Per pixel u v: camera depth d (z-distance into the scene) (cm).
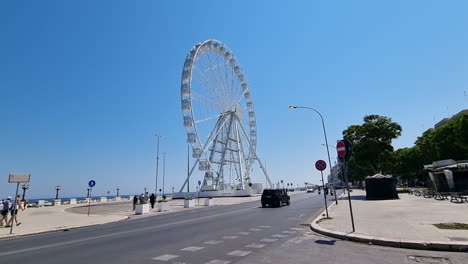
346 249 887
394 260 752
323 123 2867
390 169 7844
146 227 1641
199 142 5950
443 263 719
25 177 1652
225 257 819
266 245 976
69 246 1091
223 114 6575
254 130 7712
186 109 5669
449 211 1708
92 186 2625
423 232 1034
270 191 3019
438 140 5269
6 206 1845
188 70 5712
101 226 1848
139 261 802
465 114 3938
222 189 6919
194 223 1733
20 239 1376
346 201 3206
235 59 7138
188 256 845
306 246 945
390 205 2306
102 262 806
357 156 4159
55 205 5122
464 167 3166
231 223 1641
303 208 2572
